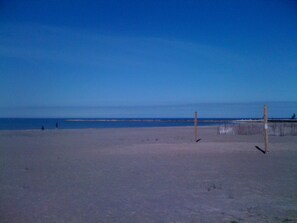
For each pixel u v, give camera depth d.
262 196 8.99
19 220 7.00
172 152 20.33
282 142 27.55
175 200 8.64
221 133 40.03
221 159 17.00
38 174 12.84
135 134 41.91
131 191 9.76
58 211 7.67
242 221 6.80
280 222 6.71
